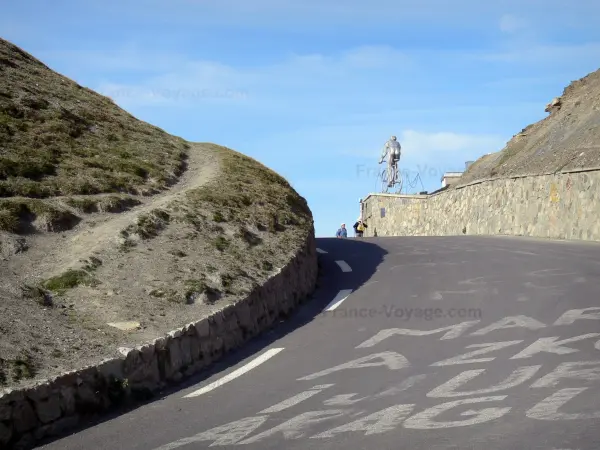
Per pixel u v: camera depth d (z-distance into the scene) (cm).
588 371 762
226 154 2189
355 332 1048
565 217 2489
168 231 1329
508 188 3088
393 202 4944
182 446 606
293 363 895
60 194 1430
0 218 1206
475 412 644
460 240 2331
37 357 758
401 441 578
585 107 3622
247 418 676
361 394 731
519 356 844
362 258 1873
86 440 646
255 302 1114
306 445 584
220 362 938
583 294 1202
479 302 1198
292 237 1509
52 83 2214
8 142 1588
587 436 566
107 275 1084
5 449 620
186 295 1038
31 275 1062
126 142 1961
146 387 798
